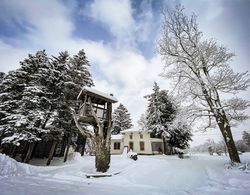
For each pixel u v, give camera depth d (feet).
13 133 46.88
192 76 46.11
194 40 46.47
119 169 38.96
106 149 37.50
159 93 95.96
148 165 43.01
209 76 42.37
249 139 155.33
